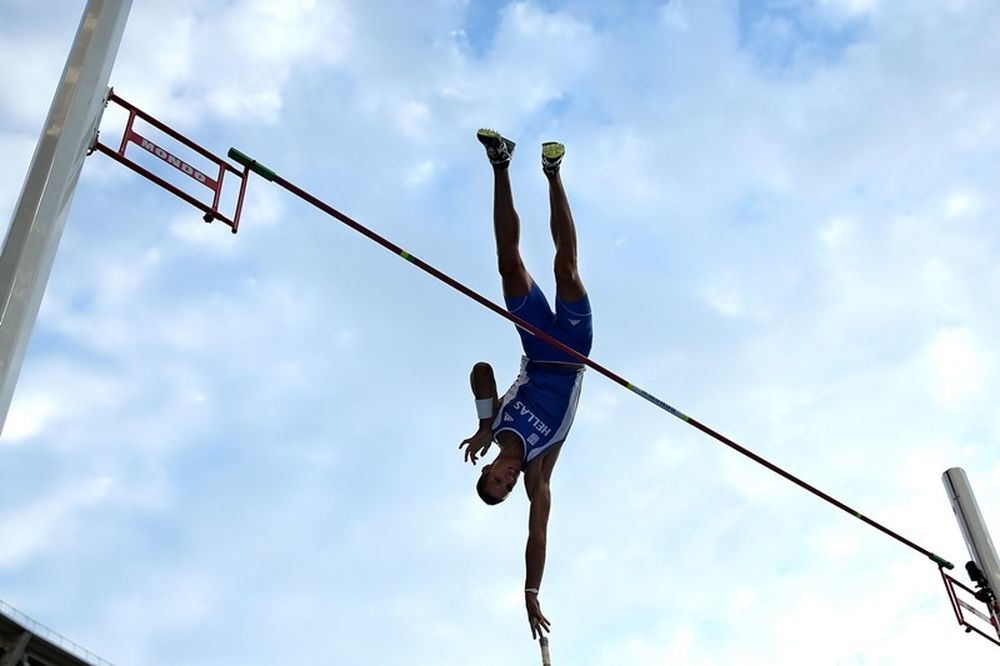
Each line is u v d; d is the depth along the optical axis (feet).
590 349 20.42
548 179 19.67
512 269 19.75
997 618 28.91
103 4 13.66
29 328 12.05
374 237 18.39
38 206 12.21
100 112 13.96
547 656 17.75
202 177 15.94
